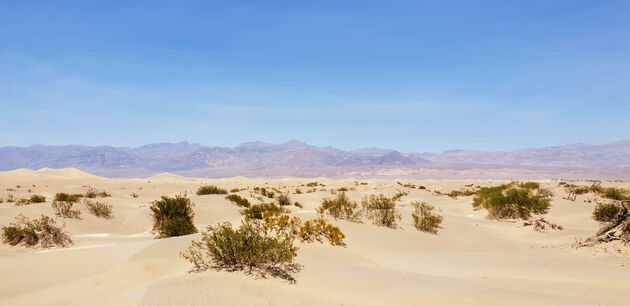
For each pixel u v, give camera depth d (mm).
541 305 6953
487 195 28906
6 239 15219
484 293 7918
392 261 12977
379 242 15258
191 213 21969
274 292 7648
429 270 11672
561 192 35906
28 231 15133
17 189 45906
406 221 19688
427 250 15188
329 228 14000
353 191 44500
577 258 13203
